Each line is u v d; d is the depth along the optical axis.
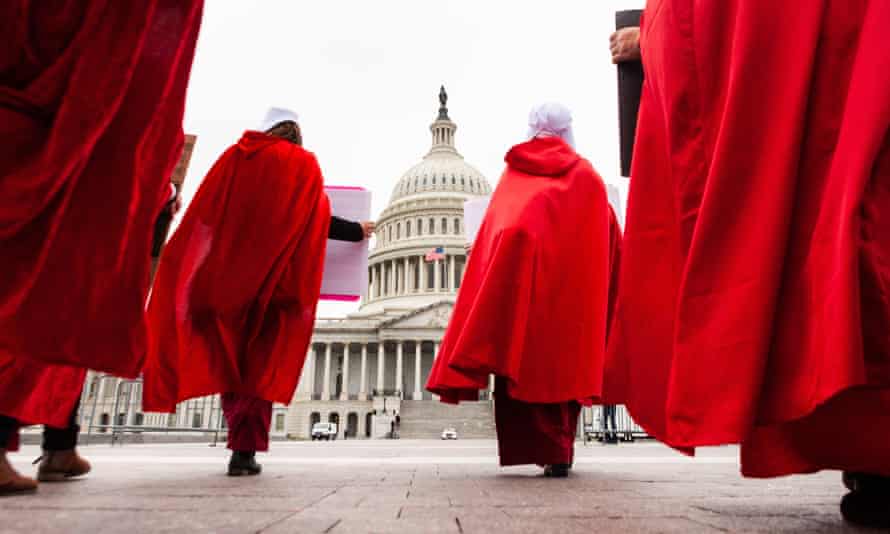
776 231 2.53
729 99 2.77
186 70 3.35
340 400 99.19
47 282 2.88
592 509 3.46
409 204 119.69
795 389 2.38
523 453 6.04
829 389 2.16
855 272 2.20
